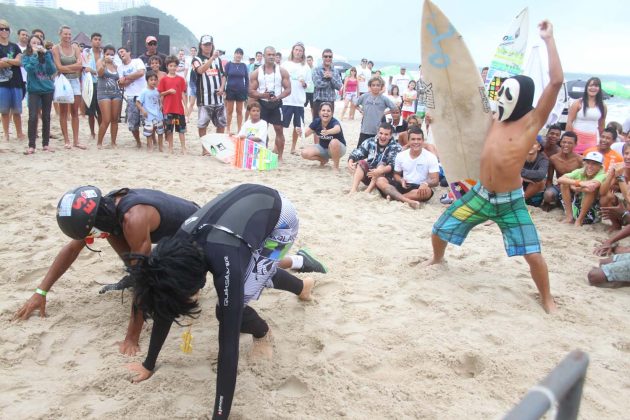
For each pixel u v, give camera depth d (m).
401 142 8.35
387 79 27.77
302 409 2.86
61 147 9.27
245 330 3.19
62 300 3.86
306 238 5.43
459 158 4.44
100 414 2.77
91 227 3.03
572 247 5.58
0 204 5.96
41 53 8.28
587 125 7.88
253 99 9.45
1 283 4.11
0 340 3.36
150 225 3.20
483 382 3.12
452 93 4.36
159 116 9.45
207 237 2.59
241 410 2.83
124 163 8.44
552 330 3.75
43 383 3.02
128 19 22.84
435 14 4.28
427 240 5.57
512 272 4.75
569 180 6.38
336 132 8.98
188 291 2.40
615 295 4.39
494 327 3.76
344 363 3.30
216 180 7.77
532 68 7.43
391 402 2.92
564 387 1.20
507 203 4.02
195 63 9.68
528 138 3.78
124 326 3.62
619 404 2.97
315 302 4.05
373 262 4.88
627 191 5.92
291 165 9.32
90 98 9.59
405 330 3.66
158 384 3.02
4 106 9.09
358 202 7.01
